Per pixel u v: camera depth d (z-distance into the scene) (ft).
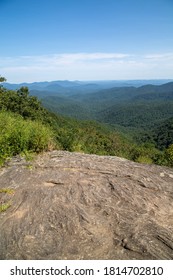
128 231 9.78
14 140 18.99
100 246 9.18
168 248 8.94
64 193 12.50
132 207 11.40
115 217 10.69
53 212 11.07
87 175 14.42
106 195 12.30
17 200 12.13
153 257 8.63
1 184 13.71
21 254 8.89
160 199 12.10
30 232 9.92
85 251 8.98
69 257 8.75
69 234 9.80
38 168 15.64
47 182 13.71
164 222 10.40
